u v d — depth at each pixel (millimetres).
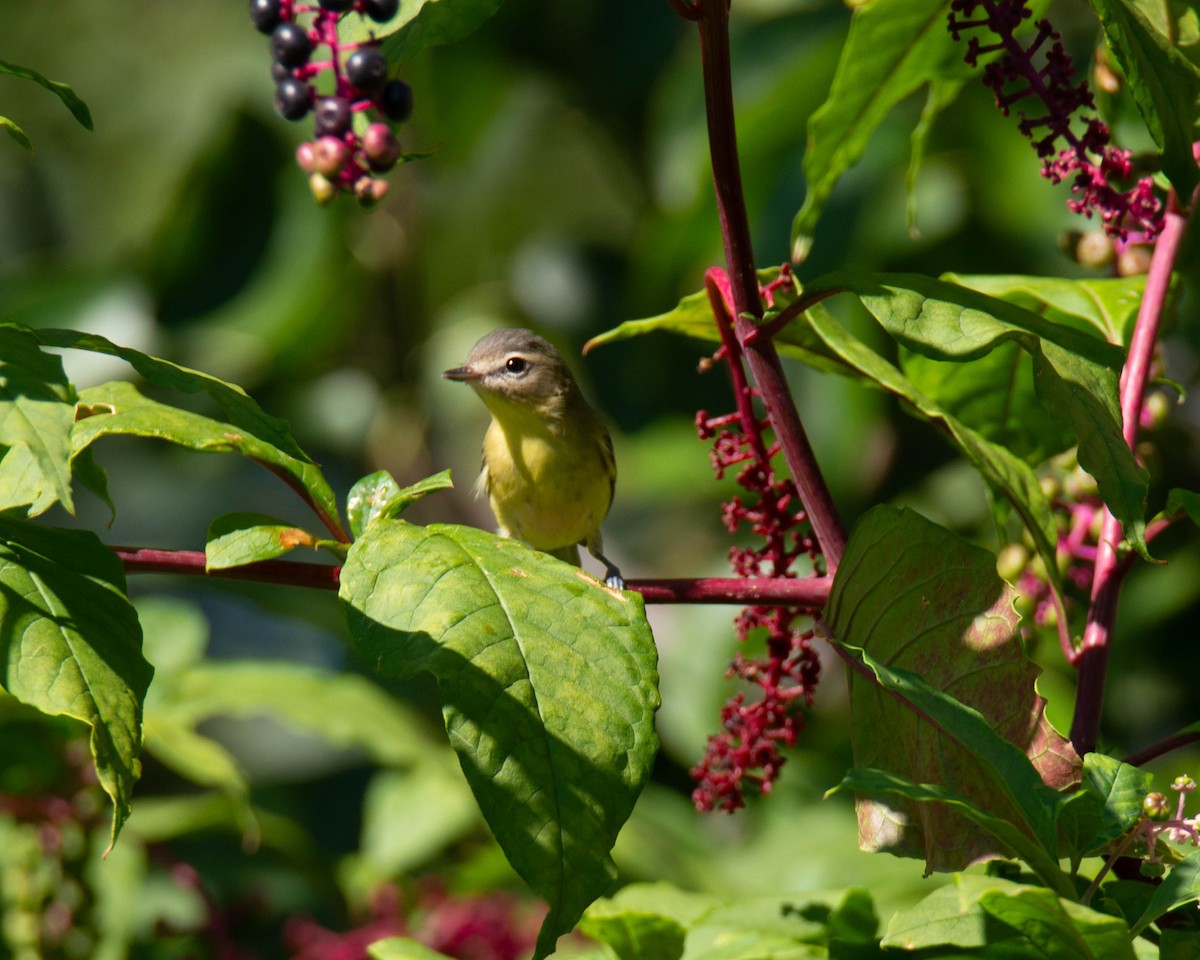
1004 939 4785
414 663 4770
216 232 15227
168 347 15188
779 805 12133
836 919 6832
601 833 4586
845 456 13109
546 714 4727
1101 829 5102
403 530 5273
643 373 15344
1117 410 5355
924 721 5863
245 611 17484
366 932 10320
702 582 6391
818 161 7695
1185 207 6723
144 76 19688
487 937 10234
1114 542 6574
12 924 8883
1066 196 13039
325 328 15859
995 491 7430
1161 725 12836
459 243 17641
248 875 12695
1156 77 5594
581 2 15453
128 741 4887
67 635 5000
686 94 13789
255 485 16469
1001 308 5531
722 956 6453
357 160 5332
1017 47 6371
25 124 19703
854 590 6098
